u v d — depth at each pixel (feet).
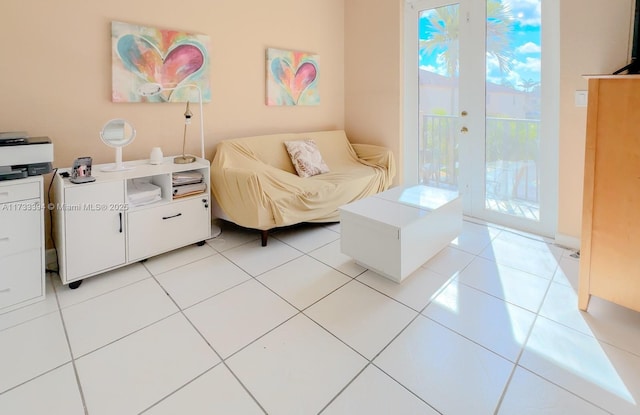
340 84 13.82
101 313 6.07
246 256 8.40
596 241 5.68
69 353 5.08
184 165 8.49
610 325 5.61
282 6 11.49
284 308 6.25
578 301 6.06
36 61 7.29
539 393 4.35
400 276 6.76
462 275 7.37
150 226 7.85
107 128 7.64
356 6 13.09
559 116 8.39
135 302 6.42
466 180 11.12
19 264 6.11
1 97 6.98
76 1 7.62
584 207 5.71
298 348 5.22
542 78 9.05
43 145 6.22
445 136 11.50
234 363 4.92
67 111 7.79
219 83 10.20
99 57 8.06
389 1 12.07
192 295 6.67
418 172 12.52
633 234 5.30
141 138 8.97
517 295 6.57
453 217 8.34
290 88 11.96
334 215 10.12
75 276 6.84
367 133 13.48
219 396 4.36
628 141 5.15
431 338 5.41
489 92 10.16
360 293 6.72
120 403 4.25
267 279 7.28
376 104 12.99
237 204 8.73
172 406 4.21
